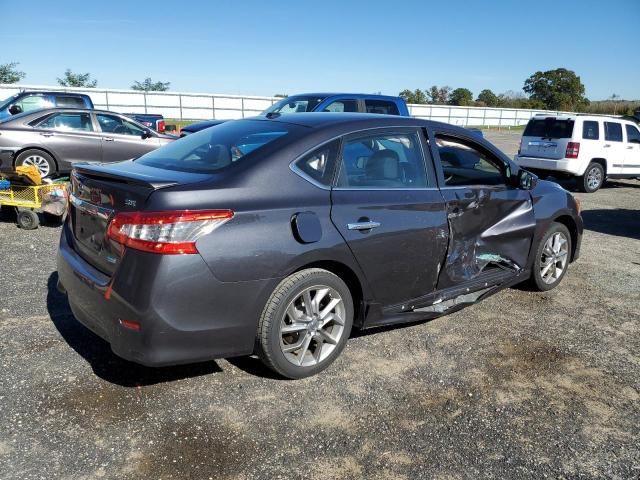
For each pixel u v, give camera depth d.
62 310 4.27
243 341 3.10
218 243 2.89
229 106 41.03
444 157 4.12
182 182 2.99
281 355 3.24
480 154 4.42
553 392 3.42
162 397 3.15
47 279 4.98
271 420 2.97
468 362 3.76
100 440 2.73
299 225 3.15
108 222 3.00
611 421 3.13
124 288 2.84
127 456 2.62
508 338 4.19
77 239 3.40
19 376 3.27
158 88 48.66
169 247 2.78
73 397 3.09
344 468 2.62
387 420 3.03
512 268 4.77
